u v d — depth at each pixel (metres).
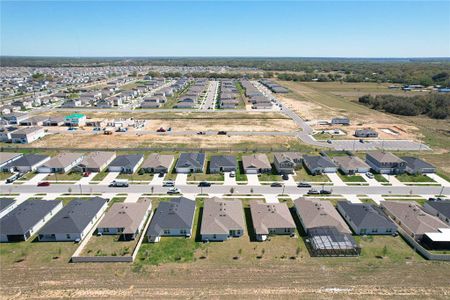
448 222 66.31
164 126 143.38
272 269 52.03
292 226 62.12
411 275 51.00
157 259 54.34
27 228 60.41
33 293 46.78
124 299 45.62
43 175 88.25
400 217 65.88
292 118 160.50
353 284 48.91
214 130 137.00
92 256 54.62
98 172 90.56
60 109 181.50
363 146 116.50
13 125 142.00
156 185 83.00
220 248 57.66
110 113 171.25
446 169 95.12
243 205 73.25
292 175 90.00
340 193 79.56
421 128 142.88
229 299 45.69
